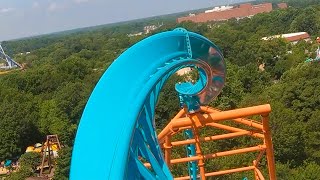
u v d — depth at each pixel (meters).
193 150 21.58
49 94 100.44
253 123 19.42
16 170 65.38
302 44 116.50
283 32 167.25
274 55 104.69
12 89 99.81
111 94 11.08
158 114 75.69
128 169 10.43
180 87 18.22
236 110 15.67
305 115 57.62
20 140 76.81
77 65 122.94
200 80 17.48
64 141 76.25
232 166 35.38
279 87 66.50
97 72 121.06
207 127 40.59
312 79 65.25
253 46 114.12
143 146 11.50
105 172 9.36
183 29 15.98
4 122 75.75
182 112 19.53
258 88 77.19
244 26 183.38
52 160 67.81
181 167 34.31
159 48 14.14
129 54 12.57
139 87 11.77
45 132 80.75
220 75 18.34
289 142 42.66
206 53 17.05
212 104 65.81
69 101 82.12
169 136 19.78
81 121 10.30
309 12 181.25
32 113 82.12
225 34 150.62
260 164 36.78
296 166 42.53
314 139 45.16
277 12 199.00
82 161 9.66
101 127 10.20
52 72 118.44
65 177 52.41
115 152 9.64
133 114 10.59
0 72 187.88
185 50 15.83
